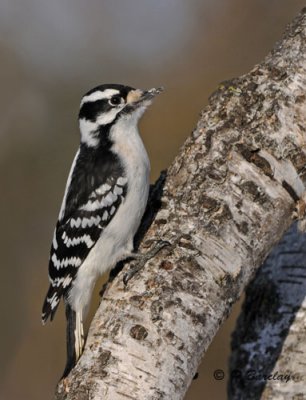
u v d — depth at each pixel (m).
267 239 9.22
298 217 9.41
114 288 9.05
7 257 22.30
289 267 10.75
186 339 8.60
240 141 9.34
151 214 10.02
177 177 9.59
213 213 9.11
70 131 23.30
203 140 9.53
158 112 20.00
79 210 11.23
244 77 9.77
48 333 20.19
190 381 8.67
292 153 9.31
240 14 20.42
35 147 23.17
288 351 10.39
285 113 9.40
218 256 8.95
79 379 8.52
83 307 11.30
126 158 11.23
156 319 8.59
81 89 23.17
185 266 8.86
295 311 10.53
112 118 11.57
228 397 10.96
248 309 10.94
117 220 10.80
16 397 19.72
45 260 22.30
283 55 9.77
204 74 20.23
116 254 10.92
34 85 23.55
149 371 8.42
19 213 22.67
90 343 8.72
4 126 23.42
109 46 22.84
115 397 8.35
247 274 9.12
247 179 9.21
